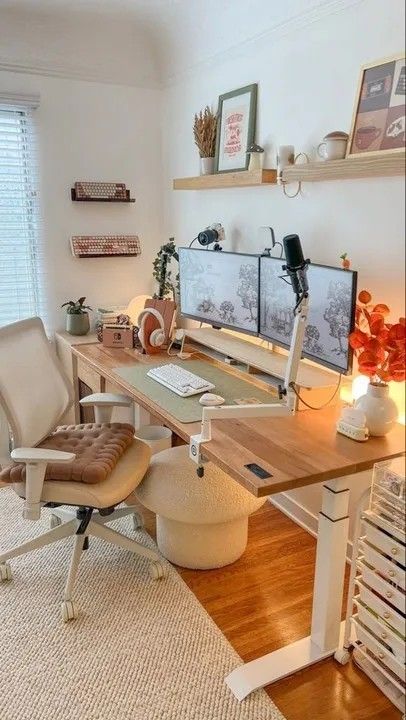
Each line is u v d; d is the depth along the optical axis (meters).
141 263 3.50
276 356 2.18
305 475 1.39
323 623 1.67
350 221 1.91
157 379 2.18
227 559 2.12
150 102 3.28
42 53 2.87
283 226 2.27
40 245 3.18
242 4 2.26
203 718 1.50
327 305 1.75
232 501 1.97
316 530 2.34
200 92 2.83
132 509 2.32
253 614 1.89
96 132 3.16
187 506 1.95
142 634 1.79
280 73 2.18
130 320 3.17
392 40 1.67
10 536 2.30
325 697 1.57
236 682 1.59
